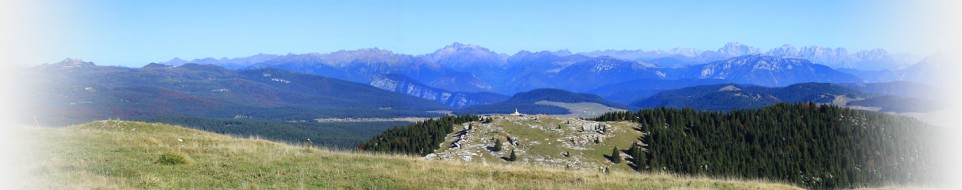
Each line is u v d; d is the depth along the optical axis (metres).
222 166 33.25
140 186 26.75
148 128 55.22
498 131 115.81
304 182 30.48
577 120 129.12
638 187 34.50
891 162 117.38
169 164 32.62
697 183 38.09
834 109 147.62
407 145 111.94
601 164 99.56
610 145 111.69
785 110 147.62
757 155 118.62
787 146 124.94
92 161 31.77
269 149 42.81
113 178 27.91
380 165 37.53
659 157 106.69
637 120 139.12
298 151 43.38
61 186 25.19
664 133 119.06
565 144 108.38
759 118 142.38
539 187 32.56
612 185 34.50
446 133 123.44
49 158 31.62
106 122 55.97
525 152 101.69
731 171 105.81
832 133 131.25
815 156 120.19
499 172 37.22
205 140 47.00
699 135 131.88
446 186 31.66
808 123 137.00
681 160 108.62
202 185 28.03
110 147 37.34
